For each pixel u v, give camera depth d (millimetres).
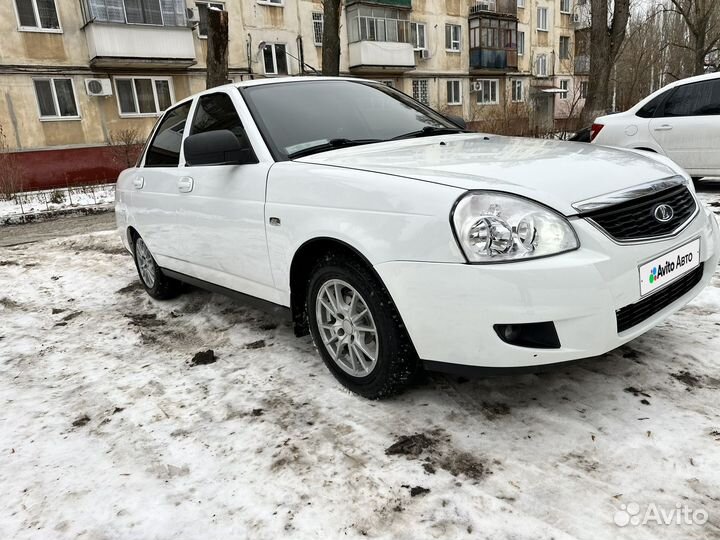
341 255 2260
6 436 2314
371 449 2016
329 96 3133
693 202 2375
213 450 2098
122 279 4898
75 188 14836
